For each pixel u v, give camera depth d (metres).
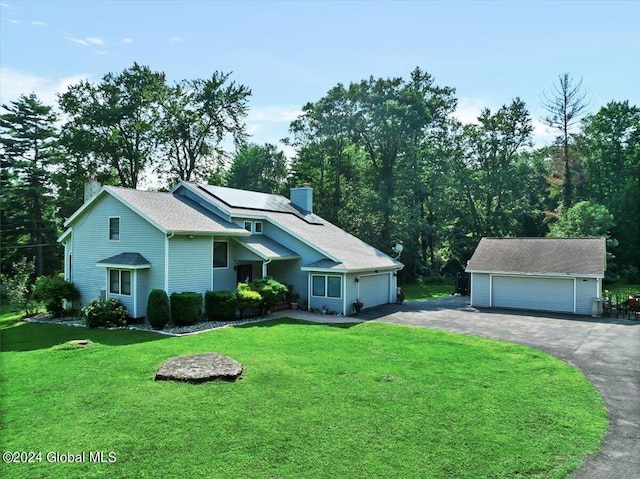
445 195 43.44
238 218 23.39
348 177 47.03
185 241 19.45
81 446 7.23
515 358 12.85
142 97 40.66
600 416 8.60
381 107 38.84
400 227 39.88
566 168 45.97
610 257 37.91
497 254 26.30
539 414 8.64
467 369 11.63
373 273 24.97
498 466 6.70
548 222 45.78
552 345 14.80
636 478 6.39
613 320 20.56
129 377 10.67
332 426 7.99
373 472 6.51
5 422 8.12
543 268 23.70
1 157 38.56
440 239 47.47
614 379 10.95
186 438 7.50
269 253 21.89
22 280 24.14
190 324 18.28
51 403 9.02
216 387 9.96
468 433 7.77
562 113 46.78
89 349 13.59
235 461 6.77
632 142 45.72
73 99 39.50
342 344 14.44
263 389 9.84
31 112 39.97
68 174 40.88
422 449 7.19
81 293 21.84
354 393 9.65
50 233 40.12
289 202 30.75
